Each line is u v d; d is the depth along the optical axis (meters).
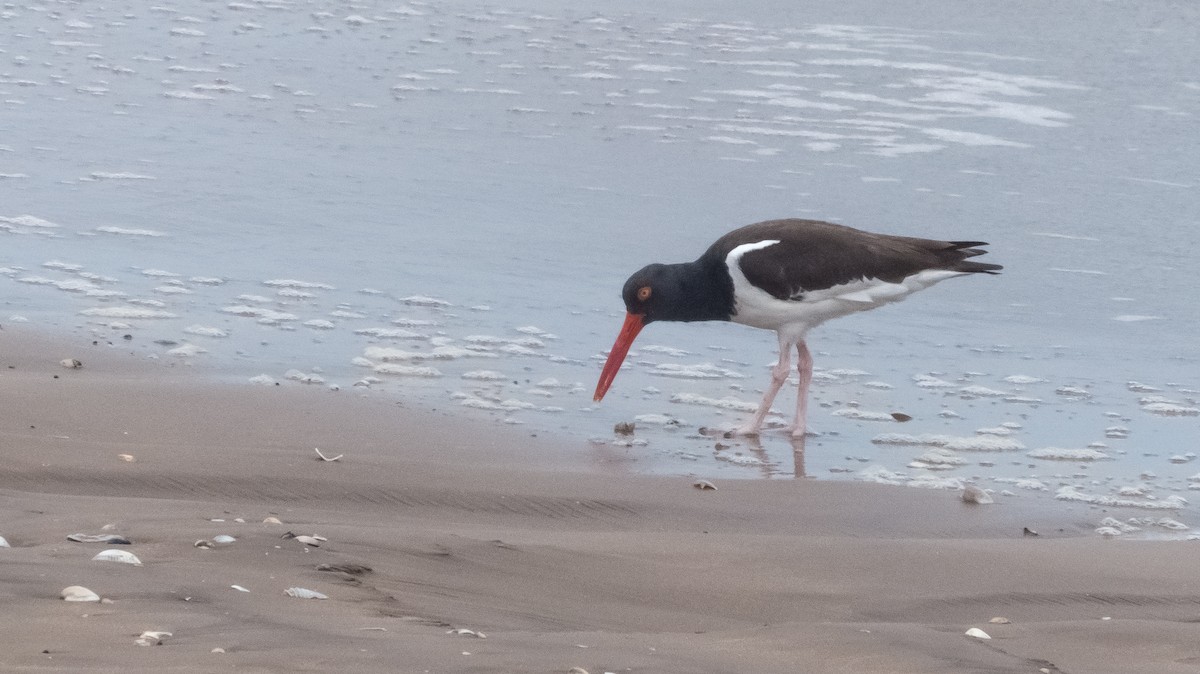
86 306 11.11
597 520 7.55
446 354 10.83
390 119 18.70
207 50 21.92
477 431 9.08
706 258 10.34
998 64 24.00
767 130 19.28
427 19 25.30
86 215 13.77
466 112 19.33
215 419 8.64
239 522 5.91
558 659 4.17
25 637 3.82
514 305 12.27
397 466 8.03
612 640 4.62
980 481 8.87
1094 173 17.97
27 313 10.75
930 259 10.37
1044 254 14.84
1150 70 23.98
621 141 18.31
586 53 23.44
